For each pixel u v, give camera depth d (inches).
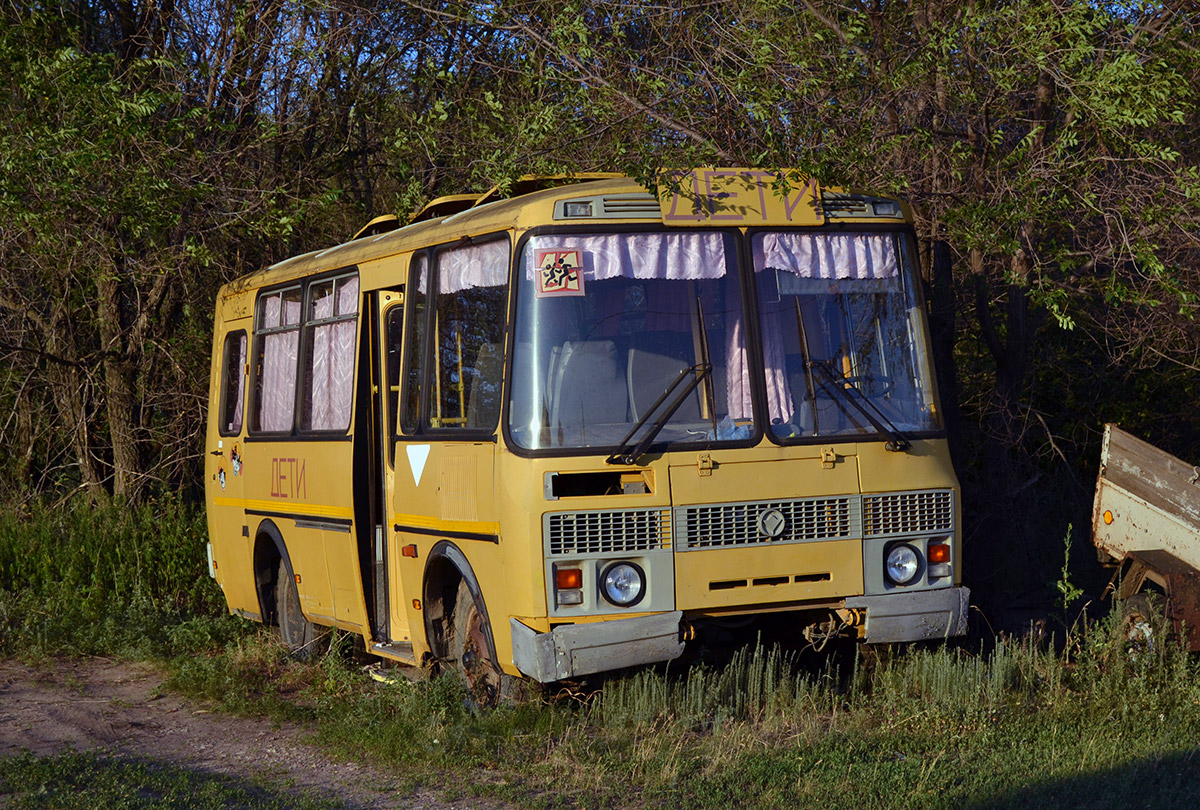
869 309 312.0
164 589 527.2
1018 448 521.0
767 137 371.2
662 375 294.0
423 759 285.1
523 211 298.8
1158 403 596.1
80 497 644.7
